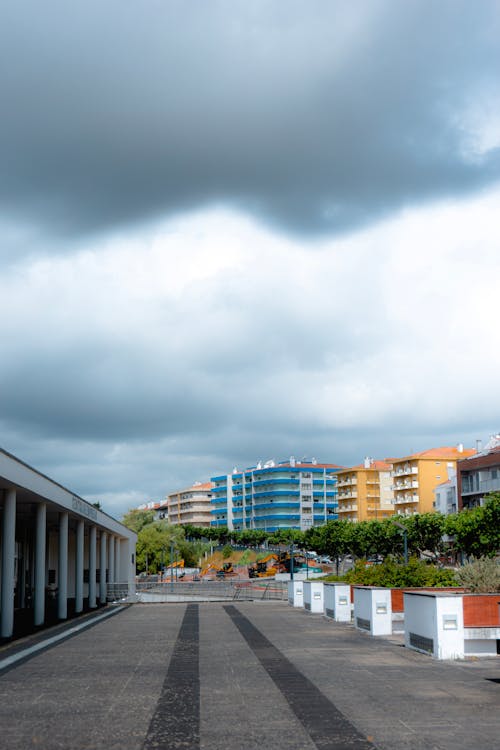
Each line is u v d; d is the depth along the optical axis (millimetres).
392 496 160500
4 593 23562
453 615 16781
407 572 27344
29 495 26844
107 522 47031
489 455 89938
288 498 182375
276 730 9508
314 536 106188
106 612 38688
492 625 16797
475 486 92688
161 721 10117
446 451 143125
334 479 186125
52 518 39250
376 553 97875
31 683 13586
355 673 14555
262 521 186000
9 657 17953
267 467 188000
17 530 41500
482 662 16172
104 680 13852
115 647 20062
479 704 11219
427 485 138875
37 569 28859
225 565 122625
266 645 20125
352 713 10562
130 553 61625
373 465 164750
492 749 8492
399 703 11320
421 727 9641
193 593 67812
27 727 9820
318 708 10953
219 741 8938
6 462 21719
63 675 14586
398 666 15578
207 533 188000
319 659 16859
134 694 12273
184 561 133500
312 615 34000
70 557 53812
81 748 8672
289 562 112938
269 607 42250
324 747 8617
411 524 90375
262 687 12867
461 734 9234
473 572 20641
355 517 160000
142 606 45469
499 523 53562
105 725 9898
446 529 61500
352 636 22609
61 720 10242
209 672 14805
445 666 15570
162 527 132125
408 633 19031
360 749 8508
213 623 29047
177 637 22906
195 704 11328
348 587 29328
